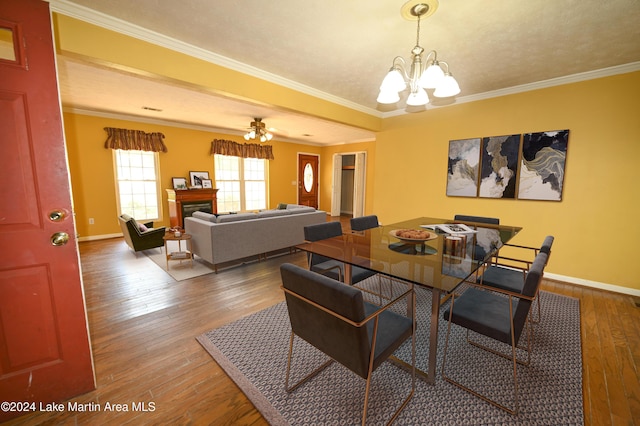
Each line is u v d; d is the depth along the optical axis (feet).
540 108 10.77
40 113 4.42
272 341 6.82
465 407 4.88
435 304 5.13
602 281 10.05
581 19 6.50
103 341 6.81
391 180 15.71
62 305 4.86
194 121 19.01
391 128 15.49
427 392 5.23
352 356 4.06
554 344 6.72
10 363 4.54
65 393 5.00
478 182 12.52
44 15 4.34
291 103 10.98
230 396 5.16
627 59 8.71
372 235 8.30
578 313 8.26
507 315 5.33
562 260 10.78
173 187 19.74
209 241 11.37
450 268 5.32
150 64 7.47
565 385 5.39
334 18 6.62
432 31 7.11
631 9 6.07
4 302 4.41
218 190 20.92
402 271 5.19
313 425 4.52
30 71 4.30
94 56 6.63
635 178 9.22
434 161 13.93
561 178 10.45
